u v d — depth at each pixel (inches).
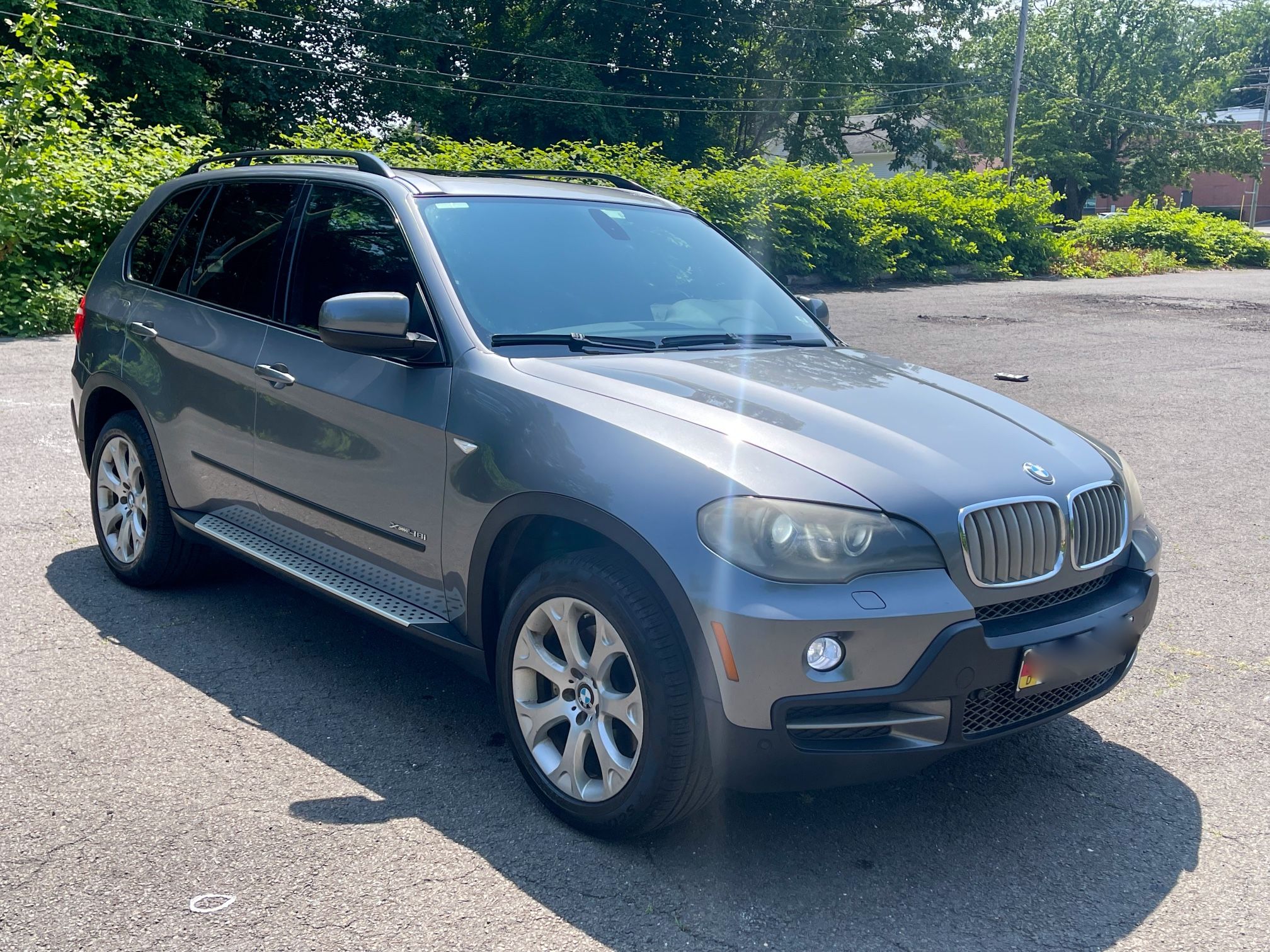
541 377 134.6
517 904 111.3
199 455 177.8
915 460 121.0
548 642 130.6
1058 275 1186.6
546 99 1520.7
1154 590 135.3
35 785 130.9
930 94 1987.0
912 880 118.1
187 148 640.4
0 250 502.6
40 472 270.1
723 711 110.4
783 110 1811.0
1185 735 155.1
